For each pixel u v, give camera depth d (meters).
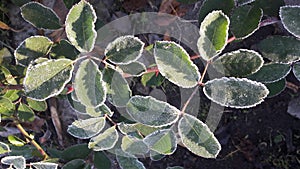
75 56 0.27
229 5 0.25
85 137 0.26
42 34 0.35
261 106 0.38
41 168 0.27
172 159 0.39
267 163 0.38
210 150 0.23
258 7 0.25
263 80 0.26
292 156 0.38
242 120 0.38
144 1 0.37
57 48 0.27
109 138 0.26
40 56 0.26
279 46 0.25
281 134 0.38
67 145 0.39
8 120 0.36
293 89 0.37
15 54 0.25
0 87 0.27
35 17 0.27
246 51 0.23
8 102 0.28
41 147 0.33
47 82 0.22
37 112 0.38
